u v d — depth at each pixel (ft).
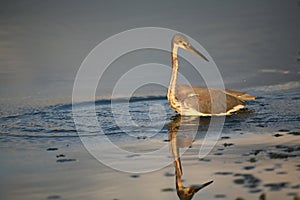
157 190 58.54
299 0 180.96
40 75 115.55
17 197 57.47
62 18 165.48
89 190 58.90
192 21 157.79
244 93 93.20
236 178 59.98
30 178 62.85
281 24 152.15
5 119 88.79
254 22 156.35
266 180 58.75
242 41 137.18
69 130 82.07
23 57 129.39
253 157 66.54
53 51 133.69
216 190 57.26
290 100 95.04
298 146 69.82
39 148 73.92
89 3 185.06
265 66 117.39
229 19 160.04
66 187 59.98
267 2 181.78
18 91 105.70
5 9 178.60
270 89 102.53
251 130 79.10
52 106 96.17
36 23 160.76
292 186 56.75
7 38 145.59
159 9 173.17
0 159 69.56
